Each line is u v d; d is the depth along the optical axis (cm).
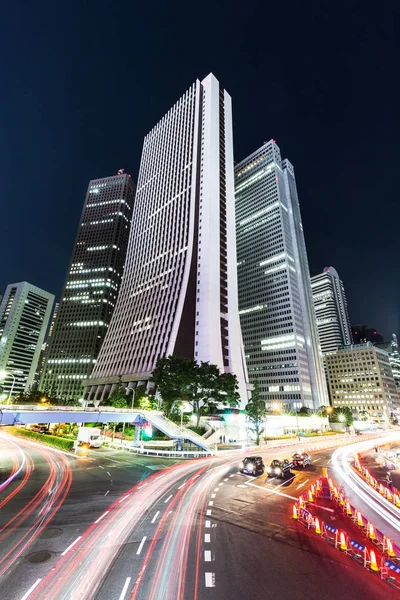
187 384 6084
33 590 994
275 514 1789
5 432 8319
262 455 4512
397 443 6625
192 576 1088
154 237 13438
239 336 10719
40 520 1662
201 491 2322
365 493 2419
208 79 13638
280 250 16662
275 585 1041
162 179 14300
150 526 1577
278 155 19500
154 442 5138
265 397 15012
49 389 15900
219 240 11306
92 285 18062
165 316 10600
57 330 17388
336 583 1065
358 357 18438
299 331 15250
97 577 1075
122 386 10300
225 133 13450
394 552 1318
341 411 12138
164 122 15688
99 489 2369
